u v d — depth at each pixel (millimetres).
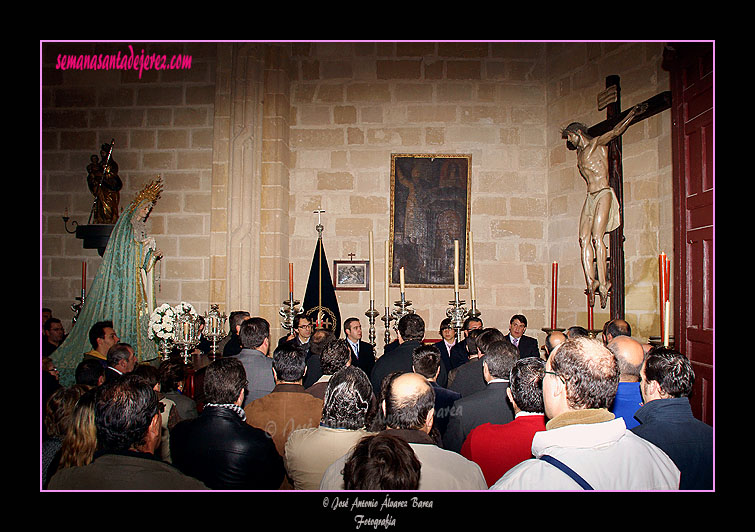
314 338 4555
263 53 8047
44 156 8352
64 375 5809
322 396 3355
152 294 6672
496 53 8367
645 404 2396
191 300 8156
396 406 2217
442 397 3186
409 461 1769
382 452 1771
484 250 8203
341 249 8289
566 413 1892
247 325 3865
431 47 8398
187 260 8195
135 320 6297
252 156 7883
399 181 8234
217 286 7844
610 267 6516
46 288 8250
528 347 6934
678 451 2195
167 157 8312
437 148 8312
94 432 2170
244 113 7938
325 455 2441
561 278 7867
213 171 7969
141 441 2146
